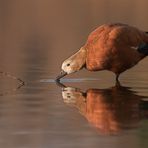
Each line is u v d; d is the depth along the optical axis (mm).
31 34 34312
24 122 13336
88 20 40375
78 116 13930
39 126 12984
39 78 19703
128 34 18656
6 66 22203
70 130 12648
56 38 32156
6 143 11742
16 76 19984
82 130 12641
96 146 11469
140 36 18922
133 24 35719
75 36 32844
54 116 13945
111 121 13367
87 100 15938
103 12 44438
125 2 49969
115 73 19094
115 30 18672
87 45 19281
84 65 19391
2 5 49406
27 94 16875
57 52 26578
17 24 38938
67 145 11562
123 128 12758
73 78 19875
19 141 11875
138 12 43469
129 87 18016
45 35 33688
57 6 49312
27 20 41219
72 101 15797
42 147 11477
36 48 28156
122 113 14172
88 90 17562
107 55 18625
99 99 16047
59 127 12906
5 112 14344
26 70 21234
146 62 23188
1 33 34625
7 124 13148
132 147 11438
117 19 39375
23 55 25516
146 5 47438
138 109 14625
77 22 39750
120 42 18531
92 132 12477
